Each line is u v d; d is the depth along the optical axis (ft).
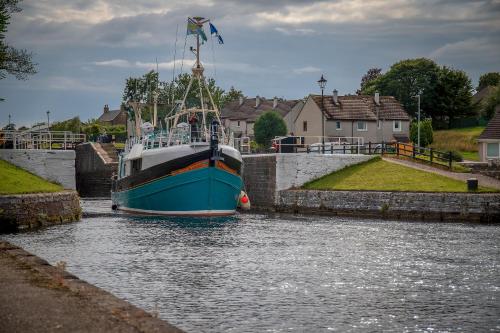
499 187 168.25
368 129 339.16
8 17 185.68
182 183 165.48
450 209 161.07
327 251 110.73
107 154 297.94
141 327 46.34
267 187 202.80
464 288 82.84
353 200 177.58
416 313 71.67
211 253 108.58
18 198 139.54
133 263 98.89
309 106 345.31
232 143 181.27
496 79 579.89
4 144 220.23
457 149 329.93
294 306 74.13
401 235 130.31
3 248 77.66
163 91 375.04
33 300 52.95
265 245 117.50
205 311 71.72
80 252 108.58
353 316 70.33
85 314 49.26
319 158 199.62
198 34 177.17
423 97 427.74
